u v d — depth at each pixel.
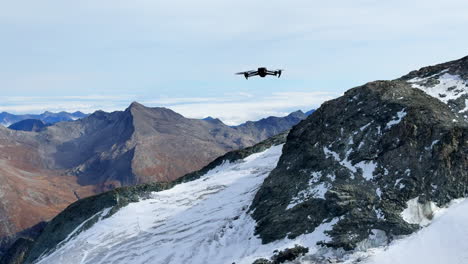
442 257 51.62
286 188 77.00
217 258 67.50
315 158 78.62
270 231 67.44
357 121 79.88
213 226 80.81
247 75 29.84
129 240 86.12
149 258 75.12
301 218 66.38
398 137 71.62
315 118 89.06
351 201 64.38
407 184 64.75
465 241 53.03
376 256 55.06
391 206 62.53
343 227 61.06
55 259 88.75
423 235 57.09
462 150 67.12
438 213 61.16
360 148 74.56
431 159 66.88
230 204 89.81
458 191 63.78
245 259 62.38
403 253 54.41
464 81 86.75
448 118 74.06
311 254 58.47
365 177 68.81
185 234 80.94
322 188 70.56
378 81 88.44
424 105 76.50
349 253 57.22
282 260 58.47
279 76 29.95
